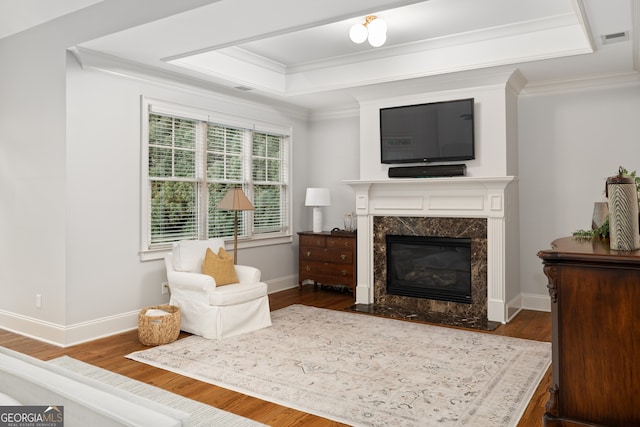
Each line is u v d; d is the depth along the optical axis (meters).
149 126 4.52
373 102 5.41
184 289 4.24
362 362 3.44
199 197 5.06
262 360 3.48
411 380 3.10
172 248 4.63
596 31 3.51
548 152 5.00
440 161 4.94
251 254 5.74
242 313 4.17
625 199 2.11
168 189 4.72
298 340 3.98
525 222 5.14
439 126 4.91
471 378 3.13
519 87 4.94
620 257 1.97
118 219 4.22
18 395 1.30
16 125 4.22
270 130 5.98
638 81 4.55
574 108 4.86
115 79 4.18
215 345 3.83
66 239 3.83
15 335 4.13
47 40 3.95
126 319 4.29
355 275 5.68
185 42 3.66
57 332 3.87
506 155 4.64
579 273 2.09
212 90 5.05
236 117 5.45
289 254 6.35
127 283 4.30
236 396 2.85
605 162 4.73
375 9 3.02
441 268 5.06
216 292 4.02
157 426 0.99
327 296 5.84
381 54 4.84
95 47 3.79
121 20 3.45
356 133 6.22
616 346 2.02
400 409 2.67
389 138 5.24
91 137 3.99
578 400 2.10
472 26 4.16
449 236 4.93
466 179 4.64
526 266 5.15
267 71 5.29
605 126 4.71
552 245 2.41
